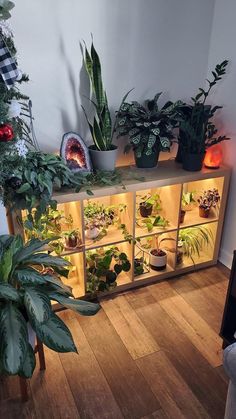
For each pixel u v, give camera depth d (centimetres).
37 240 151
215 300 194
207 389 142
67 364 153
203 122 186
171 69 196
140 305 190
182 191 192
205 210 210
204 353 159
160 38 186
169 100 204
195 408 135
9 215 158
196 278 214
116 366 152
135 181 176
